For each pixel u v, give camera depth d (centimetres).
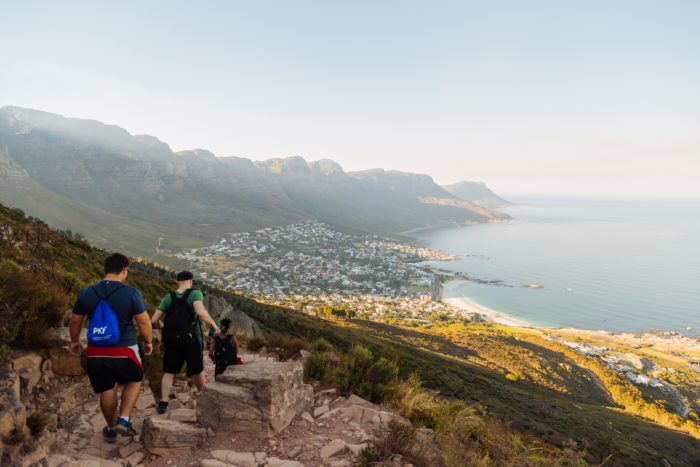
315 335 3866
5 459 257
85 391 419
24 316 376
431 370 3419
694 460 3138
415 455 351
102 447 337
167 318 431
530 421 2319
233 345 507
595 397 8331
